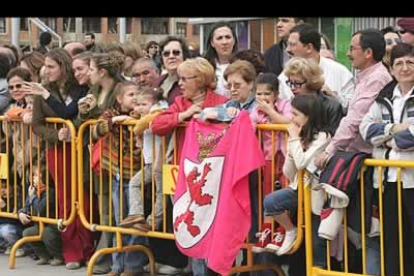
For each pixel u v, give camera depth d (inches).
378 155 547.2
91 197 717.9
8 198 786.2
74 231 735.7
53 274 718.5
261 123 605.6
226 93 704.4
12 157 784.3
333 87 685.9
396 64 536.7
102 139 695.7
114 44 903.1
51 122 732.0
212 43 738.2
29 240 749.3
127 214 687.1
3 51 881.5
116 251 689.0
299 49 681.0
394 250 536.7
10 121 776.3
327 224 547.8
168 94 729.0
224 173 594.6
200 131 611.5
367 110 564.4
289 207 578.9
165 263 708.0
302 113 564.1
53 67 738.2
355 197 543.8
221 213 589.6
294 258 630.5
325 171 545.3
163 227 663.8
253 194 611.2
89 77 715.4
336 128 576.1
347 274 552.7
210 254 592.1
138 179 671.8
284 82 676.7
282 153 596.7
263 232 599.5
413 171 527.2
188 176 611.5
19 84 778.2
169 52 735.7
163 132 639.8
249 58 714.8
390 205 535.2
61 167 737.0
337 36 1171.9
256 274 638.5
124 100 682.2
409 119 536.4
